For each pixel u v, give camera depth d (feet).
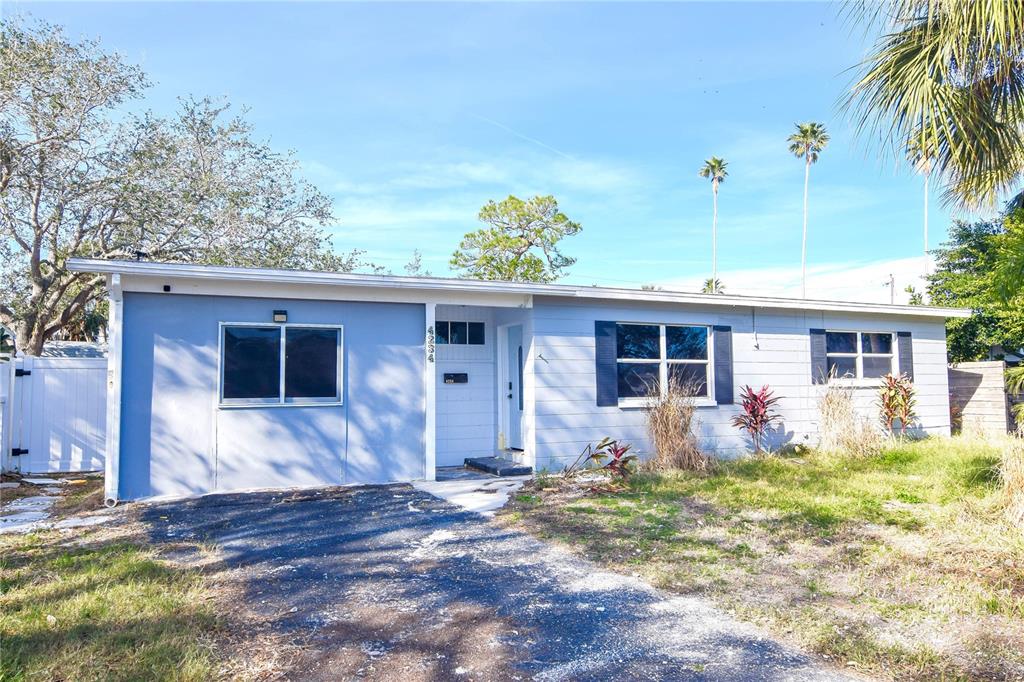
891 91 17.61
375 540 19.97
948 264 67.67
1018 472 22.36
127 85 50.11
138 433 26.43
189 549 18.93
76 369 35.88
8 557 18.06
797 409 40.88
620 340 36.27
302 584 15.84
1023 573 16.39
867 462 35.53
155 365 26.84
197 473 27.27
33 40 46.09
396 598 14.89
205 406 27.50
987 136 17.39
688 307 37.88
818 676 10.97
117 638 12.21
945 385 46.57
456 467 36.06
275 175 61.62
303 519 22.72
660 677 10.96
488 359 37.81
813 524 21.84
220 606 14.33
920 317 45.75
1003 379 46.32
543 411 33.42
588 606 14.35
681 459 33.12
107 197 50.98
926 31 16.85
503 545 19.39
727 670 11.21
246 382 28.22
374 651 12.05
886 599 14.76
